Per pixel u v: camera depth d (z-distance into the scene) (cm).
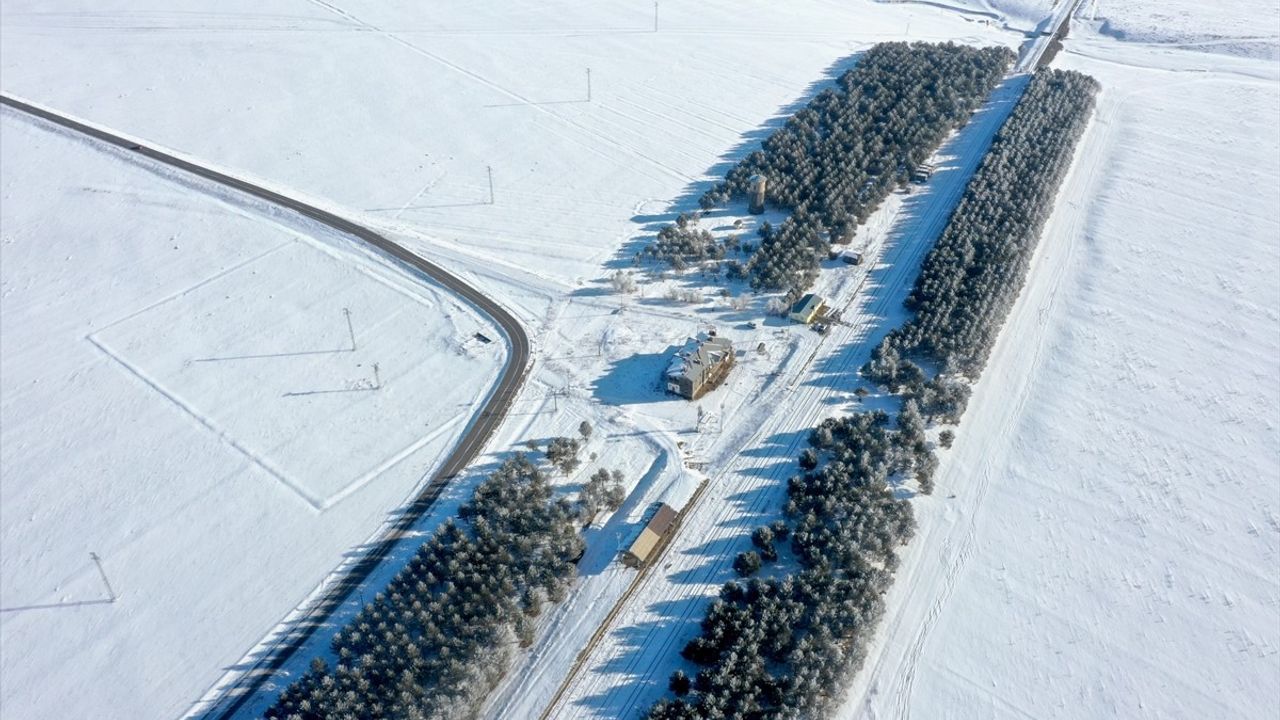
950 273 9369
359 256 10144
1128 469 7431
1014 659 5944
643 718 5494
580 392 8169
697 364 8044
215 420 7912
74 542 6794
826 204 10562
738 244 10244
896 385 8069
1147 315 9269
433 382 8306
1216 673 5859
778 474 7306
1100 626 6166
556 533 6619
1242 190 11469
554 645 6038
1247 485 7281
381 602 6156
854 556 6350
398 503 7069
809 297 9194
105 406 8106
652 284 9650
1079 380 8412
